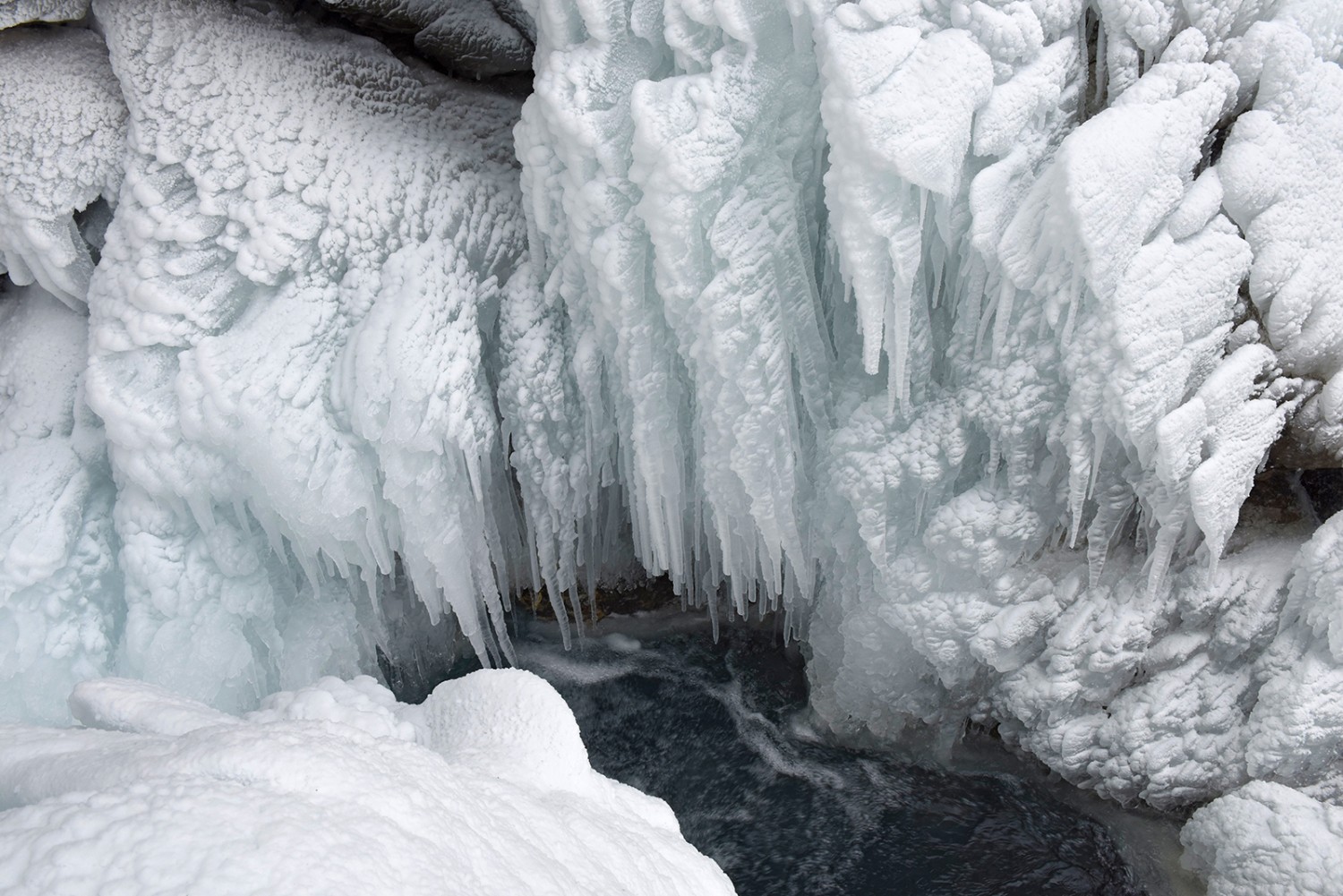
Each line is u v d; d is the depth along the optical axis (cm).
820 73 412
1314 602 476
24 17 488
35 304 554
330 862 152
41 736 217
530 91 627
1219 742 506
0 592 501
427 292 514
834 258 494
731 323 470
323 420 514
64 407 536
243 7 523
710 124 429
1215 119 442
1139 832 549
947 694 586
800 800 616
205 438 500
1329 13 433
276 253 493
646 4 431
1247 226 450
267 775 179
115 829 147
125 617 551
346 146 513
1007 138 427
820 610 616
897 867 570
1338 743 479
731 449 511
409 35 586
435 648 689
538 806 235
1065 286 440
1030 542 519
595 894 204
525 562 685
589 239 477
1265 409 468
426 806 188
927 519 535
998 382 479
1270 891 459
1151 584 497
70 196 505
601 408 555
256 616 564
